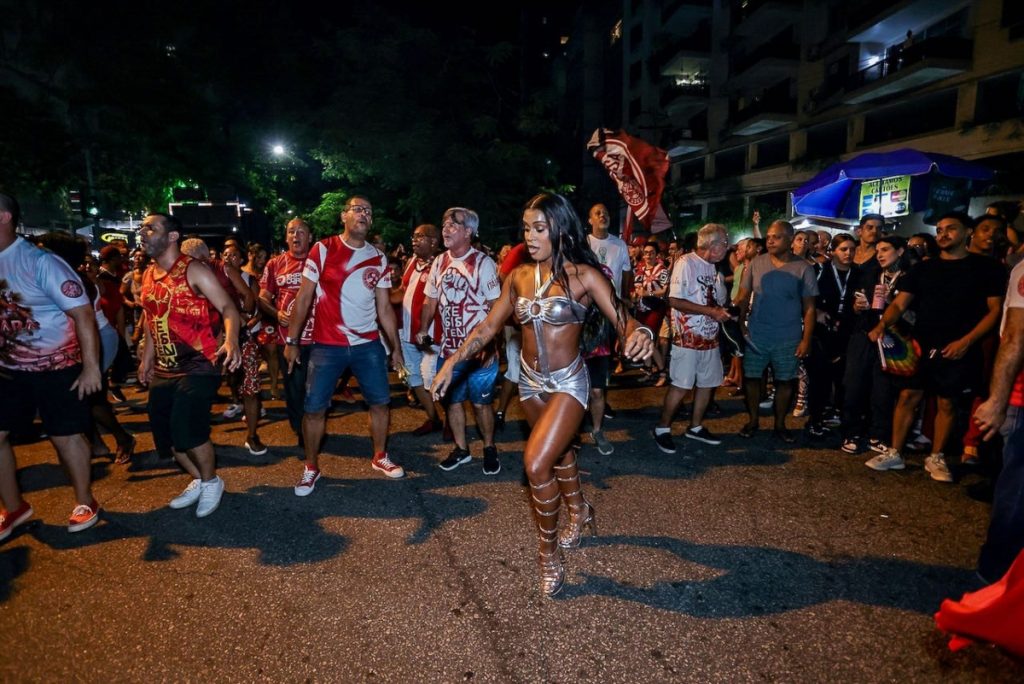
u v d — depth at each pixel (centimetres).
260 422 672
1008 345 280
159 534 397
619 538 376
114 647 285
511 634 286
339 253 441
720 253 519
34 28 1964
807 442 560
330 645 282
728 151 3341
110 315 793
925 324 449
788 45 2797
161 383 404
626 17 4031
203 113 2308
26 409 391
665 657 269
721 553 356
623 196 682
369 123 1523
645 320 816
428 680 258
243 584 335
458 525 400
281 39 2161
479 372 477
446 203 1584
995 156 1891
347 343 452
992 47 1894
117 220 2311
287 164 2417
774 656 268
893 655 266
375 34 1562
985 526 385
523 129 1592
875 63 2306
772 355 548
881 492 440
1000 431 302
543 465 294
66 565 361
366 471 506
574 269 297
